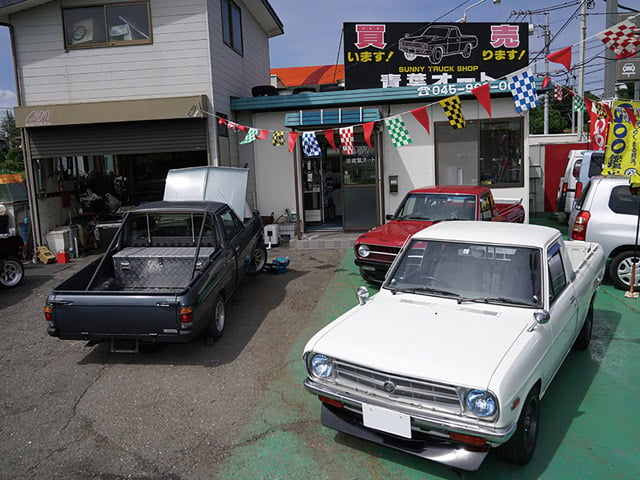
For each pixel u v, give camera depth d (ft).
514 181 39.60
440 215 27.27
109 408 15.62
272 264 30.78
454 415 10.72
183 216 23.80
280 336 20.94
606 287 26.04
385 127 40.14
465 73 40.45
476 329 12.61
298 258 34.94
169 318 17.47
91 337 18.04
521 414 11.42
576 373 16.80
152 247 24.14
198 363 18.63
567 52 20.17
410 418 10.97
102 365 18.88
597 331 20.33
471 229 16.30
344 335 12.96
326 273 30.58
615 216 24.54
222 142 37.91
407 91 38.60
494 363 11.03
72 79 37.22
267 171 42.42
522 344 11.80
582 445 12.85
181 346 20.31
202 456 12.98
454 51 40.24
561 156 52.39
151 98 36.58
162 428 14.37
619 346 18.83
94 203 44.83
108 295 17.76
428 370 11.05
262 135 29.91
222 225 23.34
